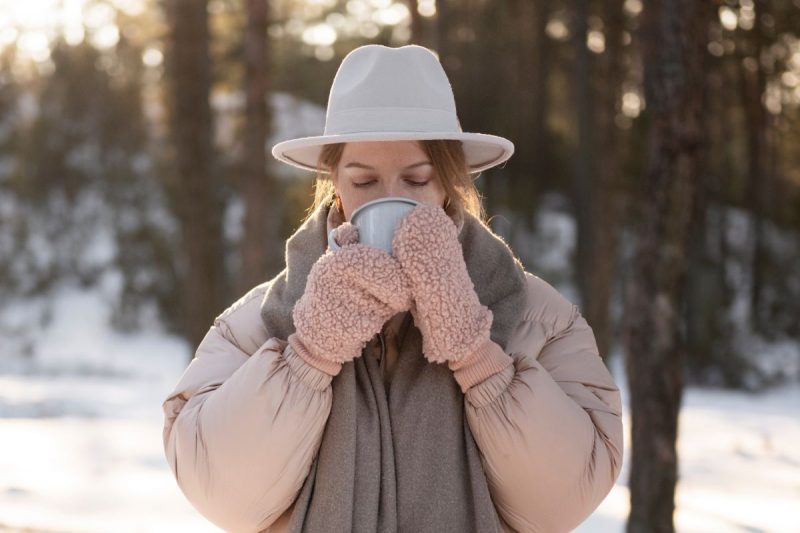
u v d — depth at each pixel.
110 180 31.83
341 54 31.86
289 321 1.80
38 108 33.31
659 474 4.74
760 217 27.16
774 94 27.20
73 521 6.19
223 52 23.81
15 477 7.81
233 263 25.12
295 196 22.66
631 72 20.20
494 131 27.97
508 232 29.27
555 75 32.81
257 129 12.13
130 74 33.41
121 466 8.55
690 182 4.59
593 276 16.20
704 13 4.51
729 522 7.04
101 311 28.28
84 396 15.92
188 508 6.82
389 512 1.70
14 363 23.47
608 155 16.75
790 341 25.69
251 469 1.67
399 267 1.59
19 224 30.84
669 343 4.68
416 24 12.72
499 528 1.75
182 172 12.96
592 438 1.75
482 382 1.68
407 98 1.78
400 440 1.73
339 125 1.79
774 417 16.97
